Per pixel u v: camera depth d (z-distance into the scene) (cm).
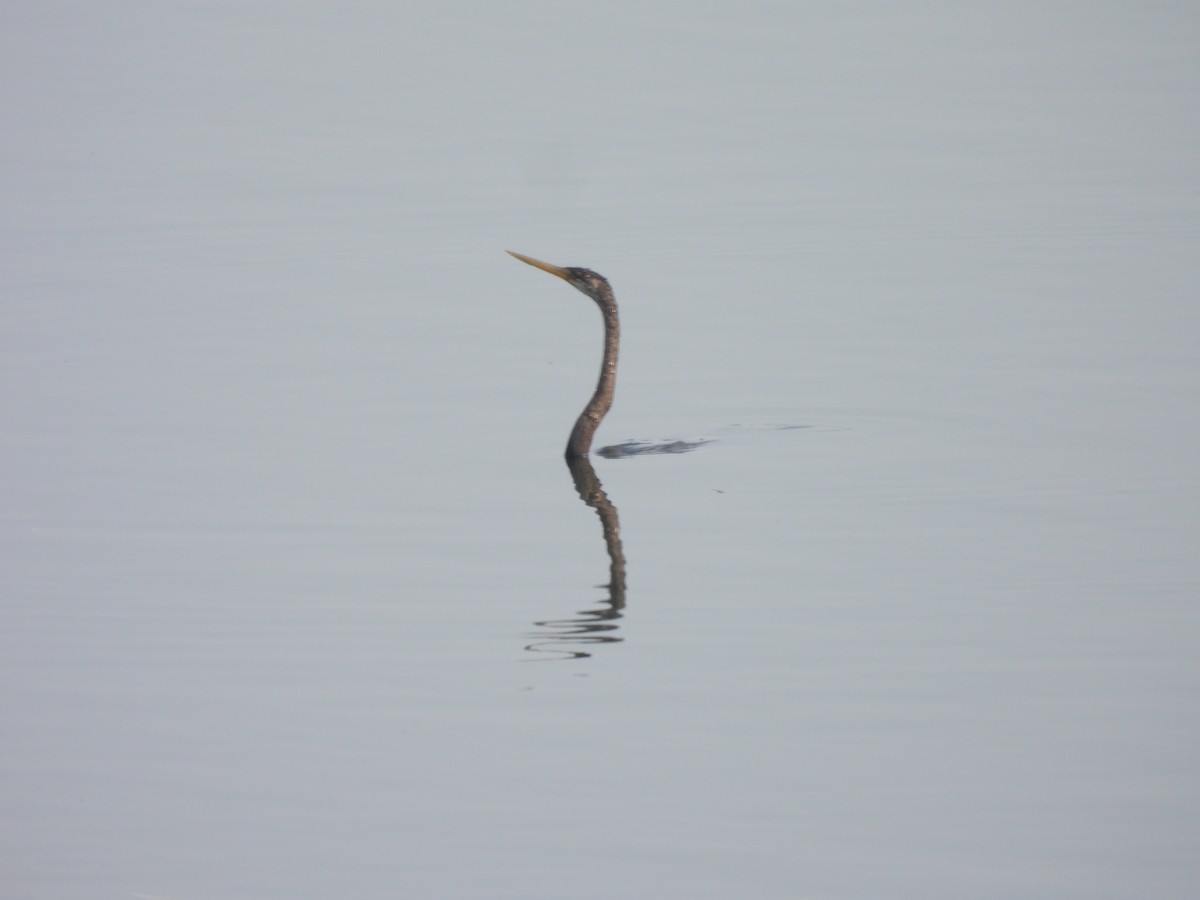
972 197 2920
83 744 1091
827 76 4062
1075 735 1069
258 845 972
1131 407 1769
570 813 998
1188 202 2800
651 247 2667
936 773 1030
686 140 3500
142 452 1708
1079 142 3341
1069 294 2259
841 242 2641
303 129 3675
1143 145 3281
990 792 1007
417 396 1902
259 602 1315
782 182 3100
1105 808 986
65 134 3656
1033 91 3834
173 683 1178
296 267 2564
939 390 1858
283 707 1139
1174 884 913
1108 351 1981
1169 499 1490
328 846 968
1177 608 1255
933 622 1248
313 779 1045
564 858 950
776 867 934
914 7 4875
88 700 1154
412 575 1369
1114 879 919
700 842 962
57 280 2500
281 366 2033
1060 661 1173
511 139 3550
